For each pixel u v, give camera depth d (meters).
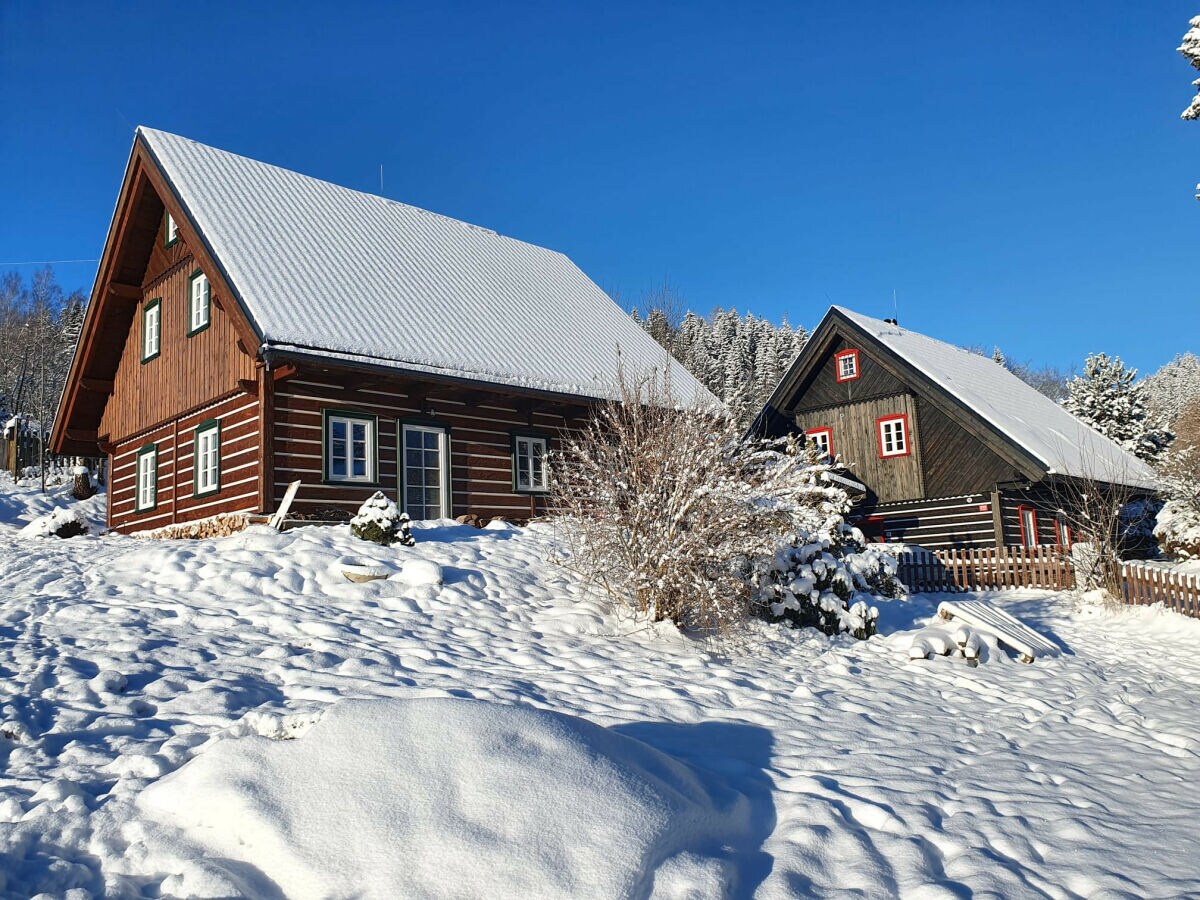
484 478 18.31
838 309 26.42
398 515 12.88
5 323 59.59
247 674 7.11
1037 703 9.16
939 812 5.21
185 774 4.30
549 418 19.69
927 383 24.47
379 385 16.83
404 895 3.47
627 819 3.98
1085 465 24.11
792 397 27.42
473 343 17.86
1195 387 90.56
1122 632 15.51
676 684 8.05
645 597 10.20
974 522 24.02
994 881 4.21
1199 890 4.13
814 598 11.44
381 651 8.20
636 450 10.53
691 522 10.16
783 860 4.36
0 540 16.30
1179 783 6.23
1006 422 23.27
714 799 4.80
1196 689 10.82
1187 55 16.67
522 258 24.27
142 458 19.45
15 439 30.78
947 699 9.03
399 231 21.50
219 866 3.65
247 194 18.70
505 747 4.25
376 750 4.17
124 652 7.40
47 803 4.27
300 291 16.23
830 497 15.83
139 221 18.92
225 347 16.53
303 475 15.59
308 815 3.86
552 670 8.17
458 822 3.79
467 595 10.71
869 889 4.11
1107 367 41.81
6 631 8.05
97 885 3.66
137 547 12.76
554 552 12.34
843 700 8.34
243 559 11.09
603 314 23.23
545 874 3.60
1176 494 23.88
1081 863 4.48
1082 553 18.59
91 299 20.00
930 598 18.89
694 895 3.76
